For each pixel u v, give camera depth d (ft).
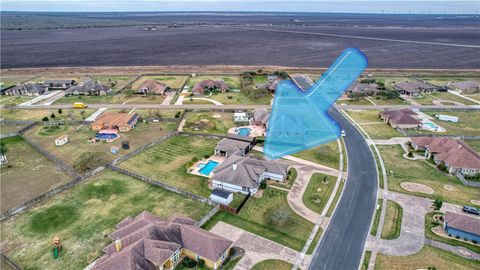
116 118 304.71
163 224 154.51
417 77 496.64
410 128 296.92
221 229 163.84
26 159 240.94
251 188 191.72
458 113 343.87
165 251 136.67
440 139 251.60
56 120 314.76
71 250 150.20
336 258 145.07
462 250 149.48
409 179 212.23
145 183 207.00
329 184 205.98
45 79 492.54
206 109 345.72
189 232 149.48
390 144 266.36
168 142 269.64
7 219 171.94
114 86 448.24
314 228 165.17
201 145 263.70
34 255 147.23
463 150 224.74
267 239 157.07
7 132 290.56
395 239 156.66
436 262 142.41
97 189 199.72
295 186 203.10
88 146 262.06
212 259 137.69
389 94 390.01
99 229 164.25
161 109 351.05
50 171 223.10
